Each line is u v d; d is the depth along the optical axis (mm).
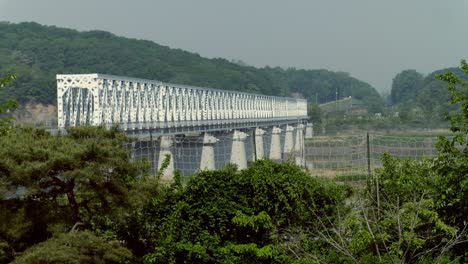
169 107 91875
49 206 19391
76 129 20344
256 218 20688
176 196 22031
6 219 18391
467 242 20438
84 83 69750
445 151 21203
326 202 22625
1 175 18016
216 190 21734
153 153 32062
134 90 80125
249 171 22766
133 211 21328
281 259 20469
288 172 22828
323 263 19422
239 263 20297
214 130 96750
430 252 20359
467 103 21125
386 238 19156
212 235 21125
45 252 16922
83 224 19656
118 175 19688
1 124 21609
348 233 22609
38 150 18156
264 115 156875
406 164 22750
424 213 19219
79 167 18562
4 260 18438
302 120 191500
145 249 21625
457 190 20547
